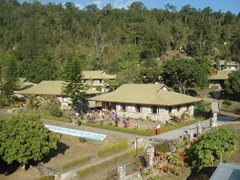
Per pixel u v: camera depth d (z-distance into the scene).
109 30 168.12
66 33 168.75
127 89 60.44
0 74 87.06
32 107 68.56
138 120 53.66
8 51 163.12
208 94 88.12
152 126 48.38
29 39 158.00
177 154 32.38
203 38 155.75
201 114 57.66
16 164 33.41
